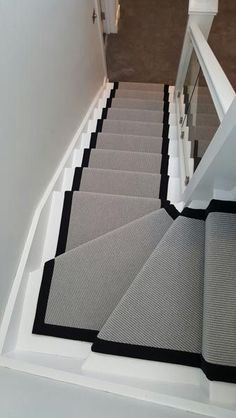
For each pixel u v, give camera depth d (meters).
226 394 1.01
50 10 1.49
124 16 4.07
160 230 1.64
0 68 1.01
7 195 1.18
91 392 0.85
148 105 3.14
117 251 1.58
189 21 2.26
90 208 1.83
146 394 0.87
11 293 1.31
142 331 1.23
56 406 0.74
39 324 1.38
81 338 1.36
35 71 1.36
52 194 1.79
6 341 1.24
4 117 1.08
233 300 1.16
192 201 1.53
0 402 0.72
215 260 1.23
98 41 2.91
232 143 1.05
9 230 1.24
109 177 2.08
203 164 1.38
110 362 1.17
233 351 1.09
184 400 0.86
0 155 1.08
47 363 1.11
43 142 1.59
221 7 3.99
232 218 1.32
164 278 1.32
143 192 2.04
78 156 2.29
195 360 1.18
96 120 2.86
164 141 2.52
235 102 0.98
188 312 1.26
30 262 1.47
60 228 1.76
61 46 1.74
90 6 2.45
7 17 1.03
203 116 1.65
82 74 2.38
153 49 3.87
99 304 1.44
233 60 3.70
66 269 1.53
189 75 2.37
